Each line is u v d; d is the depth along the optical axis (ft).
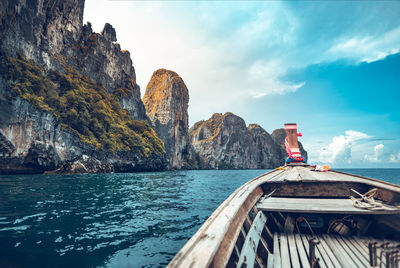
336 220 10.53
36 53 124.57
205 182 69.67
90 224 17.04
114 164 141.59
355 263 7.22
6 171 88.38
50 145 104.22
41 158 98.12
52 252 11.64
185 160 348.79
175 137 312.50
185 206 25.76
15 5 104.12
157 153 198.49
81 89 152.56
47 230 15.11
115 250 12.35
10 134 88.33
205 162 478.59
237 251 6.48
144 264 10.80
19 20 107.86
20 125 92.38
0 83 87.30
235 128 577.02
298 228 10.66
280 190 14.92
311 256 6.86
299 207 10.48
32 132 97.30
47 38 141.69
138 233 15.40
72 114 122.11
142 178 79.20
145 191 39.52
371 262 6.34
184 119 357.41
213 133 615.57
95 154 128.98
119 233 15.26
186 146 354.74
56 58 149.59
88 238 14.02
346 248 8.55
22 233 14.28
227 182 71.46
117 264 10.68
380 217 9.89
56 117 110.63
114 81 220.23
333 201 11.67
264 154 643.45
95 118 144.25
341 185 14.06
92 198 29.17
